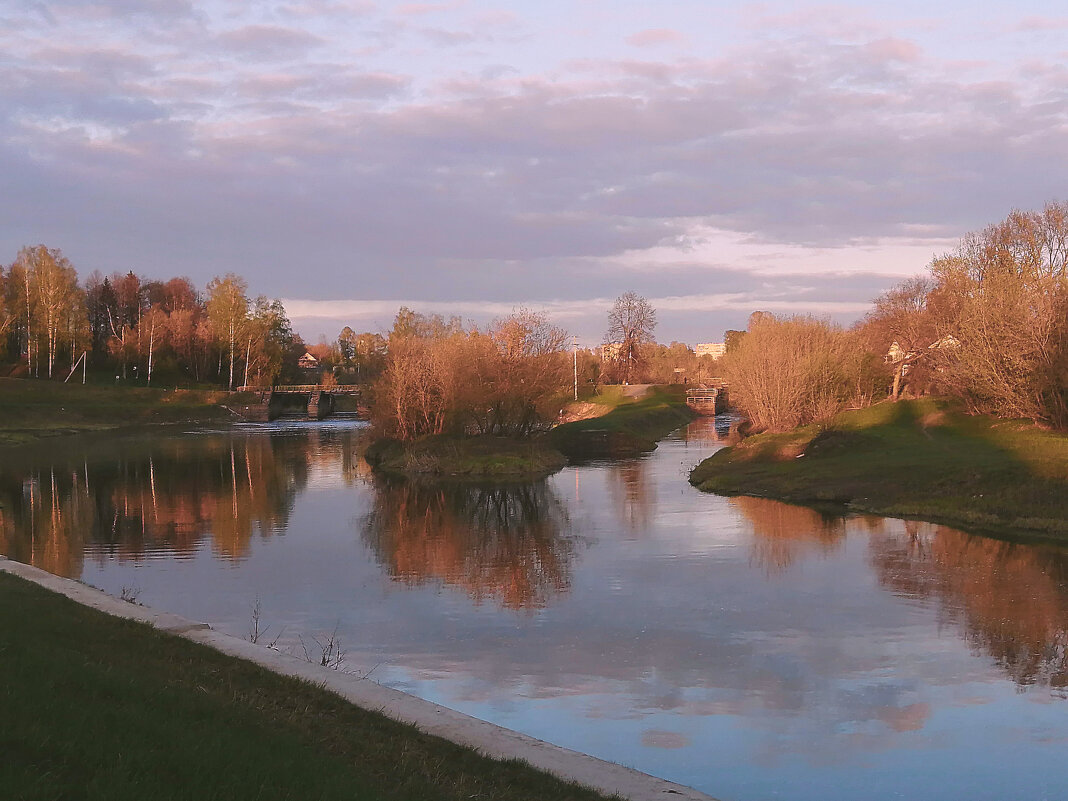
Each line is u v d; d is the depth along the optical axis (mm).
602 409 104438
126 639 14414
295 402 133875
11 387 106875
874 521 34469
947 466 39281
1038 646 19188
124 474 56969
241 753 8766
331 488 49844
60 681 10148
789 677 17688
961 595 23375
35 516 40031
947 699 16344
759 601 23453
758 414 66875
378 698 12953
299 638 20781
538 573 27469
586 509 40562
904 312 77250
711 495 43562
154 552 31578
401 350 66250
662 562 28547
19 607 15383
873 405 67812
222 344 134125
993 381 50438
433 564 29109
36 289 117875
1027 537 30469
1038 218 63344
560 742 14703
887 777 13258
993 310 51125
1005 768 13492
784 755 14086
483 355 62438
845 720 15461
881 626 20938
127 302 157500
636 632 20984
